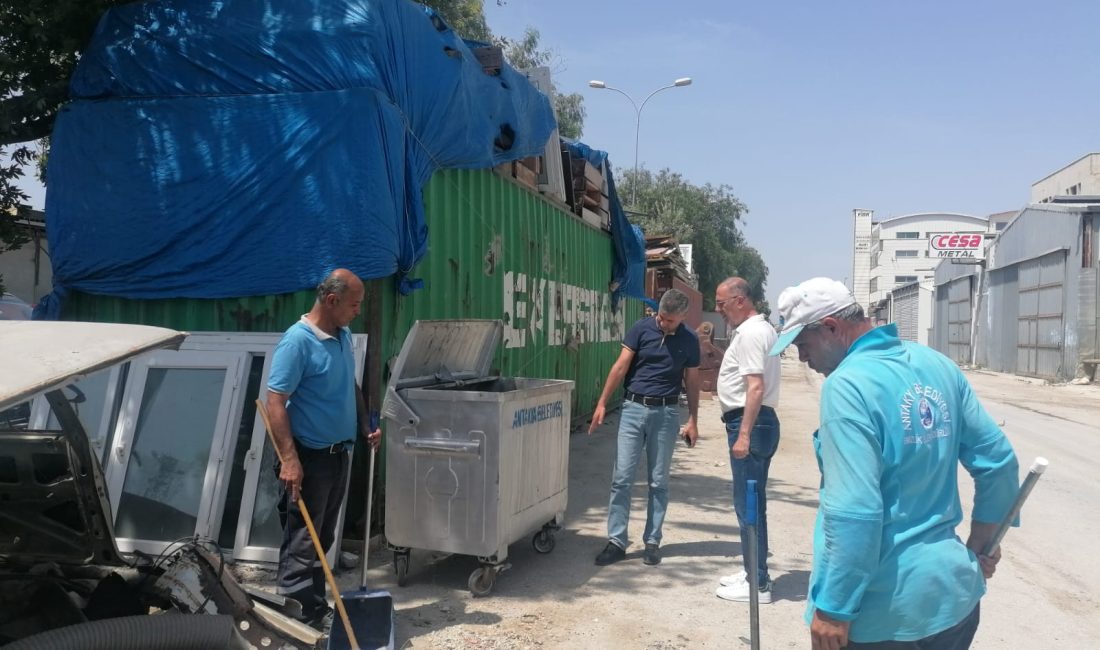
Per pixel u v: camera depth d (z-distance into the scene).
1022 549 6.54
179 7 6.19
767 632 4.62
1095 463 10.88
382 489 5.97
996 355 36.62
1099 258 26.78
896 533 2.35
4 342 2.50
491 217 8.21
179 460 5.45
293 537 4.23
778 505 7.74
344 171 5.67
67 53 6.85
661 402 5.81
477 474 4.97
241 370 5.54
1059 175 53.38
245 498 5.32
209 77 6.01
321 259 5.67
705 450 10.98
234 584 3.49
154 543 5.27
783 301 2.71
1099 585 5.64
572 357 11.49
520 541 6.36
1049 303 29.72
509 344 8.72
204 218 5.84
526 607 4.92
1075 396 22.64
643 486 8.52
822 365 2.67
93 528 3.31
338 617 3.85
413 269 6.42
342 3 5.90
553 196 10.34
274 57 5.89
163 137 5.96
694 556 6.04
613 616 4.81
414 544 5.07
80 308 6.18
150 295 5.95
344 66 5.80
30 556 3.38
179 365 5.60
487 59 7.91
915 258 86.31
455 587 5.22
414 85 6.27
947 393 2.48
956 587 2.35
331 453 4.27
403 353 5.16
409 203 6.19
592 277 12.70
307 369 4.15
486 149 7.39
